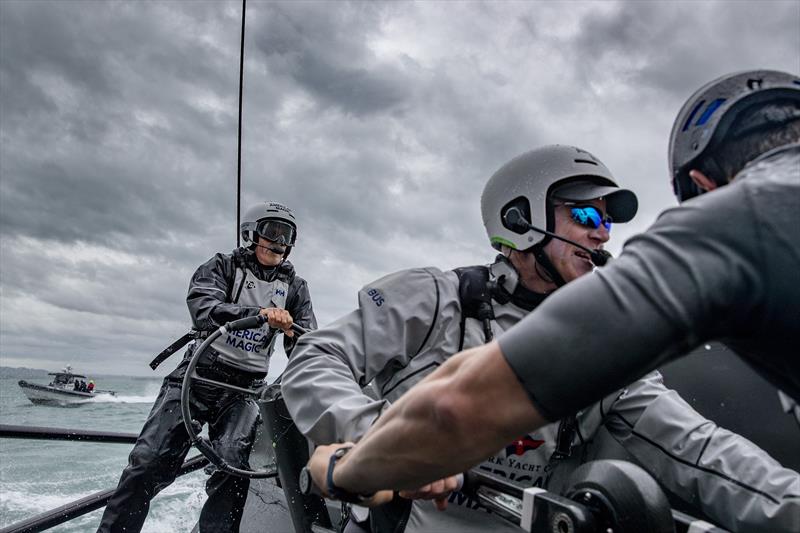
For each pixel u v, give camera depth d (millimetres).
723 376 1882
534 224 1646
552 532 1012
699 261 731
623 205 1725
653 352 736
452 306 1666
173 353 3598
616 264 778
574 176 1644
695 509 1737
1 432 3730
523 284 1690
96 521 5469
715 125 931
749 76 970
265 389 2057
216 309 3553
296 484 1939
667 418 1739
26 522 3266
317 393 1559
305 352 1672
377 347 1644
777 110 909
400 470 938
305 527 1928
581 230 1646
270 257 3807
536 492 1069
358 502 1161
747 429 1789
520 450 1654
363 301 1708
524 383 763
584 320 741
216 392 3590
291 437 1938
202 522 3035
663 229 773
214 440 3352
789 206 736
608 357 734
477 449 833
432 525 1606
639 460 1808
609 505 987
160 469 3379
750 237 729
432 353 1672
